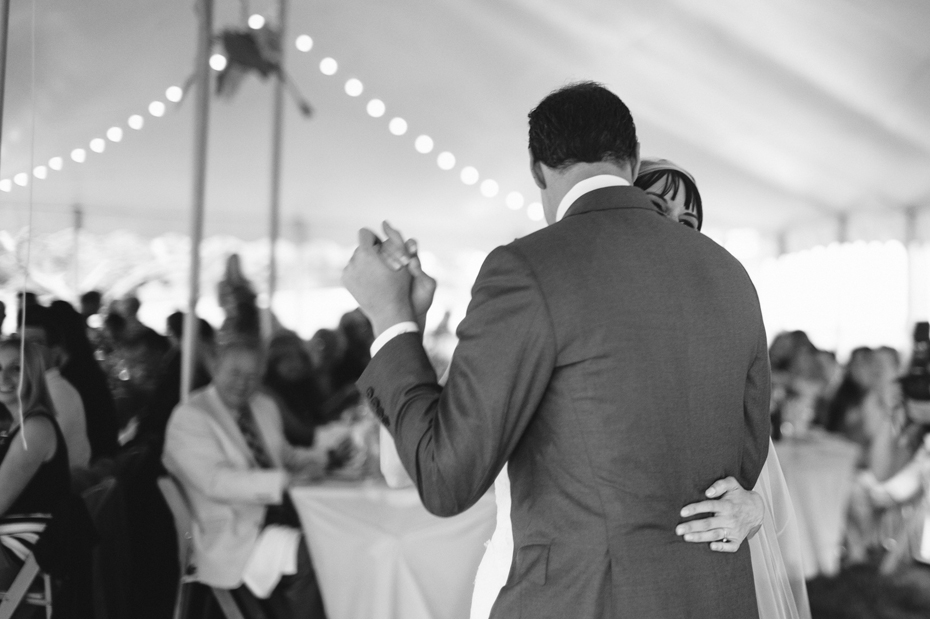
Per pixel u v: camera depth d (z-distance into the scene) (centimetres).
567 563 109
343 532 266
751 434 128
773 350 493
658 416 110
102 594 254
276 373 427
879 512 433
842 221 679
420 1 532
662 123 600
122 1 501
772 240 726
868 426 436
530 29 540
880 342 651
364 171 685
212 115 621
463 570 264
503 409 106
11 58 500
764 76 530
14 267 433
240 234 706
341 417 415
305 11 549
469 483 105
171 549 285
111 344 465
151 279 679
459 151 659
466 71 594
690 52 525
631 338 110
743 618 116
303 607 288
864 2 434
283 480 297
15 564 250
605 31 524
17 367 267
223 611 288
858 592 389
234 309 452
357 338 473
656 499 110
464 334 112
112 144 621
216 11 499
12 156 501
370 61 592
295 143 656
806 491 389
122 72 545
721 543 113
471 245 734
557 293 109
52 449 261
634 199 121
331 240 732
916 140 548
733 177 652
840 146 584
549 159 125
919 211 623
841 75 505
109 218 652
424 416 111
